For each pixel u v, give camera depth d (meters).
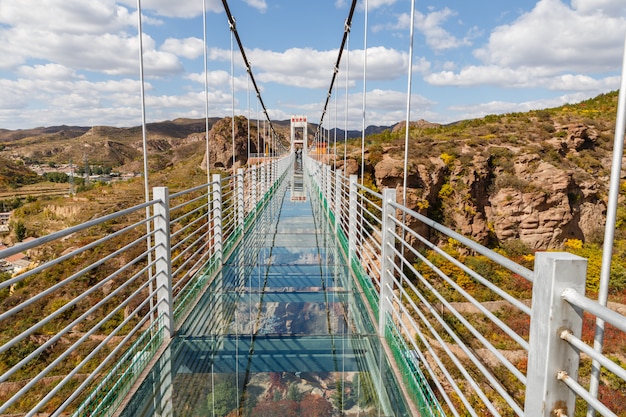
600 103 35.84
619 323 0.74
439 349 8.00
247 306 3.48
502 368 7.51
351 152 26.72
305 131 40.47
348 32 8.80
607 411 0.80
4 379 1.28
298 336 2.88
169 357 2.54
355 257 4.43
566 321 0.95
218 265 4.50
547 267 0.95
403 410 2.14
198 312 3.22
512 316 10.20
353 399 2.29
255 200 8.03
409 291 11.65
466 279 14.29
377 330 2.92
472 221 25.55
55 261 1.51
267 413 2.15
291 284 3.99
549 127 31.59
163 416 2.02
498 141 30.05
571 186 25.53
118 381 2.10
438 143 30.34
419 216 2.00
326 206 8.84
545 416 0.97
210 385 2.35
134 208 2.22
